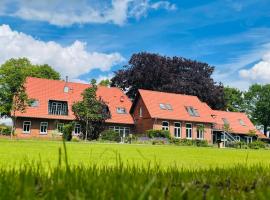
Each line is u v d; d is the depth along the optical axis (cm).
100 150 2086
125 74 7369
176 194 161
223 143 6456
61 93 6212
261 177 253
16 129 5744
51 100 6041
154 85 7344
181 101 6775
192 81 7450
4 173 200
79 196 154
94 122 5909
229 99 9838
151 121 6266
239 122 7544
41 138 5600
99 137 5691
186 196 161
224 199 178
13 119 5644
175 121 6481
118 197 152
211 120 6725
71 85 6406
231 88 9994
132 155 1694
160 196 158
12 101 5800
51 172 205
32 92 6062
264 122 9869
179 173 257
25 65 7600
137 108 6531
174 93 7106
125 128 6438
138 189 158
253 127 7588
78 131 5931
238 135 7419
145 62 7319
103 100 6322
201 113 6750
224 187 217
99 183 183
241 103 10025
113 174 220
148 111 6262
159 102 6512
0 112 6081
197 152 2536
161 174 240
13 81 5188
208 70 7725
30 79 6228
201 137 6719
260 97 9850
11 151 1662
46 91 6141
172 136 6175
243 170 295
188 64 7625
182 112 6575
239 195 185
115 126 6347
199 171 281
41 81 6266
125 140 5675
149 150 2538
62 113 6031
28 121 5812
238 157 1909
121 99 6656
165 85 7231
